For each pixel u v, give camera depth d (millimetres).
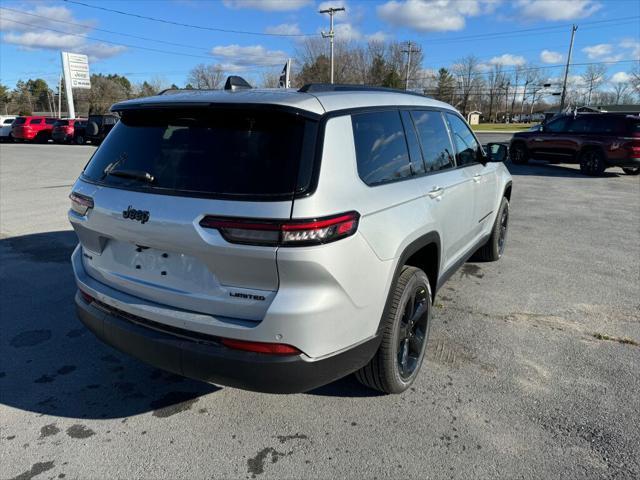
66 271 5281
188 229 2229
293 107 2254
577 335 3863
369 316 2484
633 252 6180
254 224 2100
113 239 2646
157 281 2490
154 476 2391
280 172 2174
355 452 2557
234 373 2260
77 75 42312
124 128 2775
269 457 2523
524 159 16703
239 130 2336
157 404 2979
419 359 3178
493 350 3613
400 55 70000
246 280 2207
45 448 2586
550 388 3125
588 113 14664
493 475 2395
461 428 2738
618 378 3238
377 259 2457
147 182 2447
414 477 2385
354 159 2459
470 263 5691
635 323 4086
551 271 5410
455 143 3965
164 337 2424
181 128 2484
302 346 2213
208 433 2711
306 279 2158
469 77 93562
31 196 10062
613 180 13258
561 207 9266
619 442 2619
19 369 3348
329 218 2162
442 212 3303
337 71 61375
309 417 2844
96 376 3283
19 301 4469
